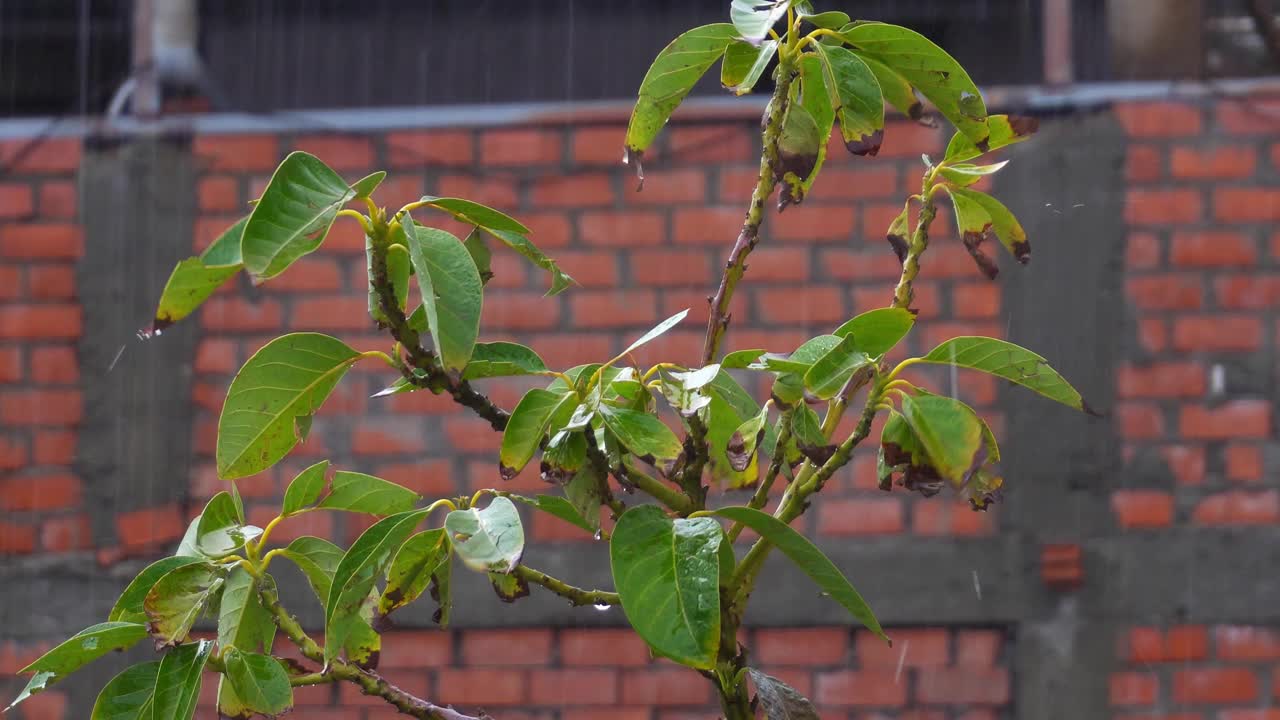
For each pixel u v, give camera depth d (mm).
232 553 8164
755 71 8305
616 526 6781
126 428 14344
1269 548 14180
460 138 14344
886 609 14227
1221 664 14188
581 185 14320
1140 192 14234
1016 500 14227
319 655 8133
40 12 14398
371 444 14312
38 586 14328
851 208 14250
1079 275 14219
